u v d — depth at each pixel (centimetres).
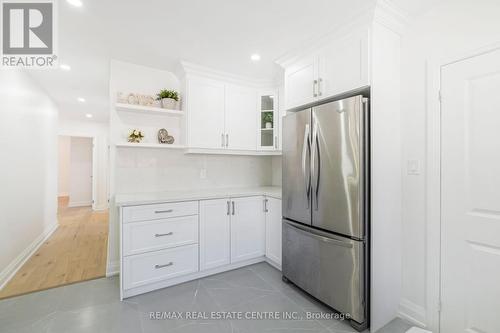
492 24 152
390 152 191
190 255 250
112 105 273
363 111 180
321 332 180
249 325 188
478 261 158
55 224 465
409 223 194
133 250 221
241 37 224
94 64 285
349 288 186
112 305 211
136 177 286
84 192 723
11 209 273
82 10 184
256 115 329
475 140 159
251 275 268
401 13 183
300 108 252
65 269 284
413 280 192
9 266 266
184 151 303
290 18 194
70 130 604
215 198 264
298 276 232
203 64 282
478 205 158
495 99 151
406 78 195
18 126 294
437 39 177
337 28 199
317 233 211
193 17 194
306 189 222
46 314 198
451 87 170
